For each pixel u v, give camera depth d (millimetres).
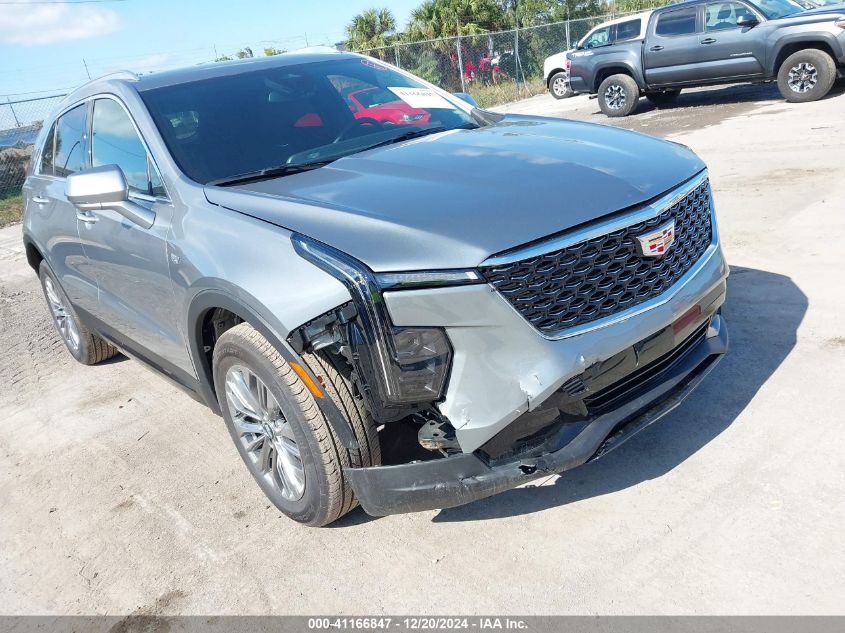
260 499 3316
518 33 22766
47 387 5121
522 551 2676
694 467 2951
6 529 3434
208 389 3344
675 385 2852
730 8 11969
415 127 3744
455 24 24844
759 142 8633
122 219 3537
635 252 2613
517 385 2393
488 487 2455
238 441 3213
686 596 2336
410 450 2941
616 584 2439
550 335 2436
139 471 3740
